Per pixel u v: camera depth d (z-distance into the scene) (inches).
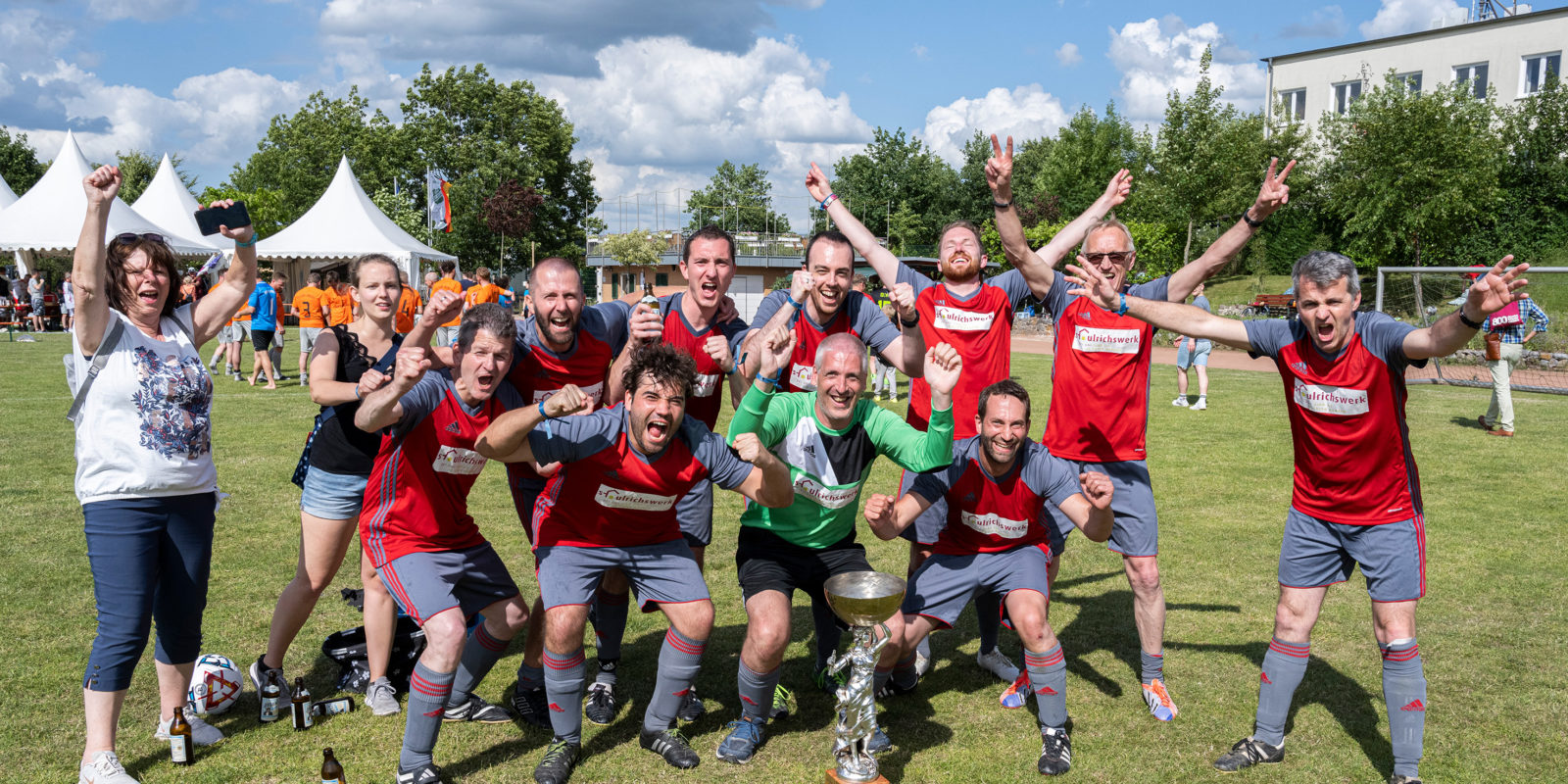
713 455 145.9
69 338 993.5
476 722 163.6
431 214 1659.7
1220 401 561.6
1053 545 187.0
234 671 165.5
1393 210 1202.0
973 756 153.0
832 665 135.9
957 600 160.1
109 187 131.0
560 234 2377.0
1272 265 1557.6
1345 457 141.8
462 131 2253.9
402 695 174.2
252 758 148.1
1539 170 1348.4
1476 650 192.7
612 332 176.9
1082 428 175.2
